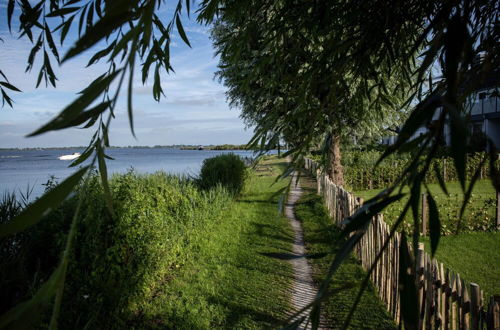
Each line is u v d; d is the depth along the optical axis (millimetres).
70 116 398
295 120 1797
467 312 2838
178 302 4492
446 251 6281
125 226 3951
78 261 3369
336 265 621
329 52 1565
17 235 3090
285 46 1743
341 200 7711
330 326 4090
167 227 5109
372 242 5066
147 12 491
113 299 3543
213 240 7160
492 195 10414
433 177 13555
